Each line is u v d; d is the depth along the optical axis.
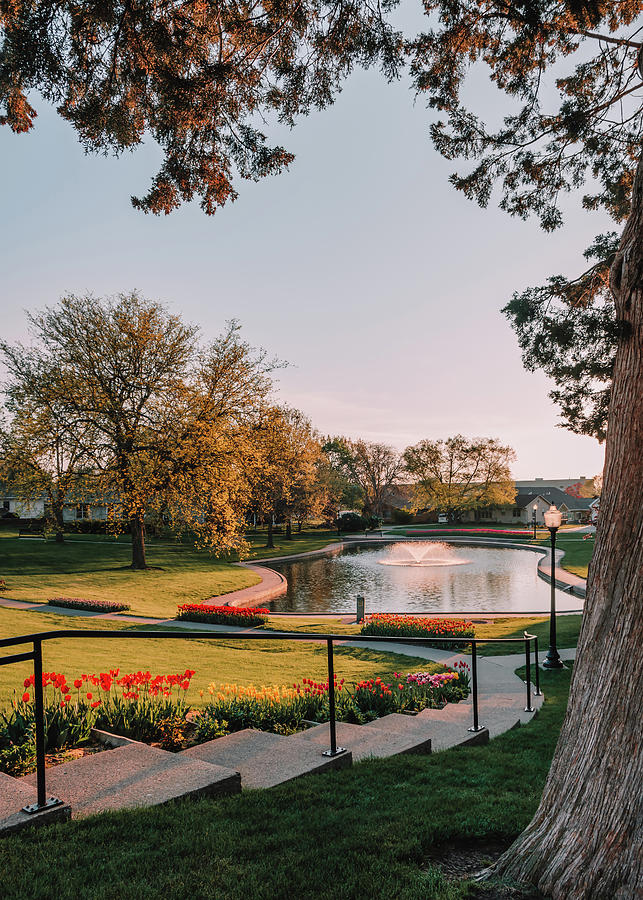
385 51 6.43
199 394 31.52
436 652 15.38
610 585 2.96
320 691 7.66
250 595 27.89
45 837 2.99
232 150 6.76
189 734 5.67
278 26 6.20
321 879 2.71
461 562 44.38
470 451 83.50
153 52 5.73
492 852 3.23
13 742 4.67
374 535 69.75
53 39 5.31
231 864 2.81
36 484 30.30
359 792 4.01
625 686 2.80
